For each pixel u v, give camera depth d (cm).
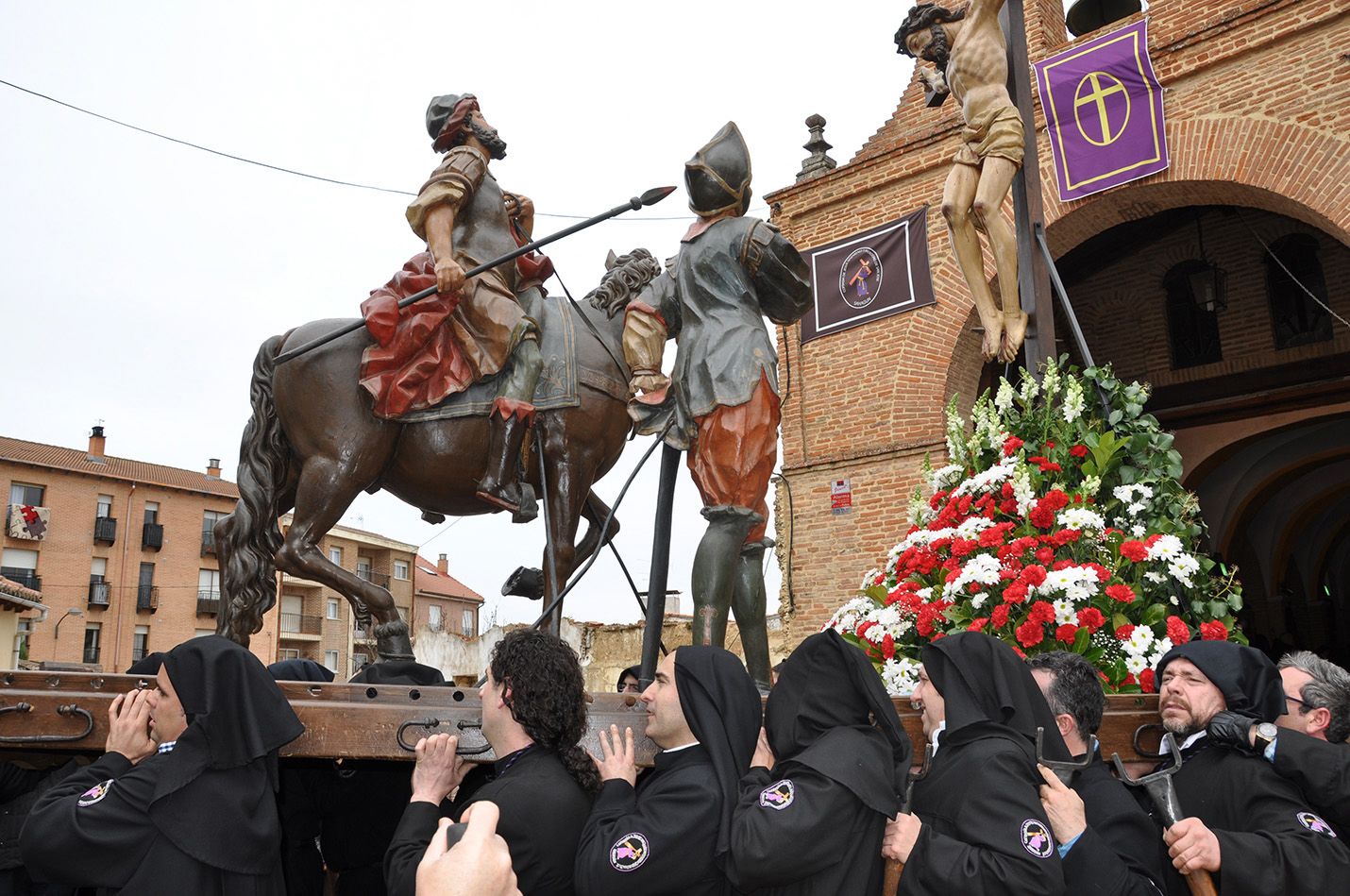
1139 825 304
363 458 484
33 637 4325
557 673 285
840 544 1320
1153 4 1126
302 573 481
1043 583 408
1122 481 465
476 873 140
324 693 317
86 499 4566
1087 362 504
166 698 290
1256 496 1631
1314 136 1020
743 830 252
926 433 1269
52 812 271
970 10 571
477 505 513
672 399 399
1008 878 243
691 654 292
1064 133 1172
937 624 449
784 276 387
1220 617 438
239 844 274
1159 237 1462
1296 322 1369
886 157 1330
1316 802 295
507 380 482
